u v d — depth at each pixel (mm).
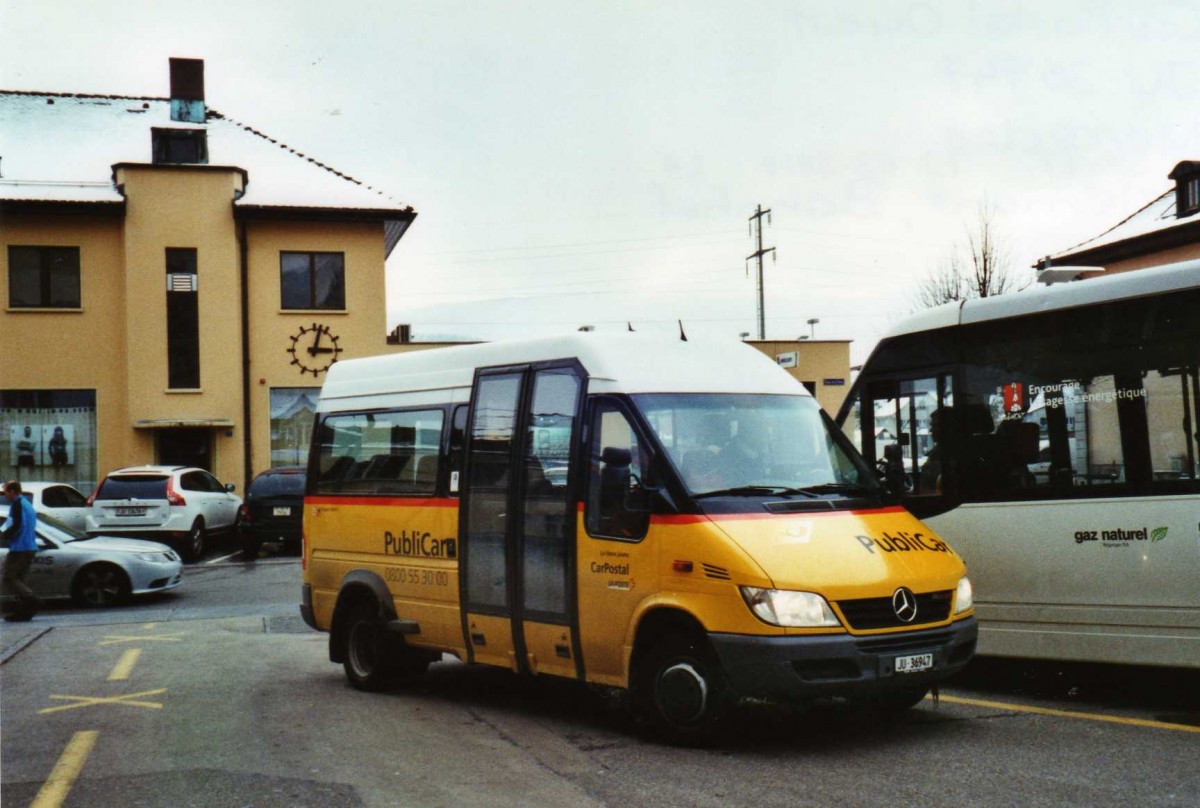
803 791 6043
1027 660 9234
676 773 6469
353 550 9805
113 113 31906
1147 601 7996
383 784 6418
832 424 8125
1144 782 6094
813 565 6648
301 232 30375
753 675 6531
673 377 7777
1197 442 7824
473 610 8508
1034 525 8602
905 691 7051
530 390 8297
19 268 29250
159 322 29422
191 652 11906
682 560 6926
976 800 5820
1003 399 8945
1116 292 8352
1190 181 31062
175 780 6605
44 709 8922
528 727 7887
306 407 30281
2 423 29031
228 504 25062
